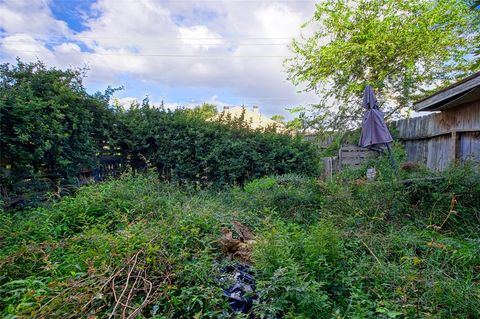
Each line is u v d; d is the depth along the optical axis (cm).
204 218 301
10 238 262
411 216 349
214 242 263
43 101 445
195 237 255
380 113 489
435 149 618
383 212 336
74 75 529
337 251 226
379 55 933
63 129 474
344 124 1045
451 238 284
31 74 457
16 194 405
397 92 976
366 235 282
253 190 471
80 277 180
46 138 437
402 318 172
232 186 624
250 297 191
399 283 197
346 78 998
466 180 351
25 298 162
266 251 207
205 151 666
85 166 541
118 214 318
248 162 677
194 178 648
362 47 906
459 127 516
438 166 587
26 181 423
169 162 653
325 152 973
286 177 568
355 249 259
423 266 225
